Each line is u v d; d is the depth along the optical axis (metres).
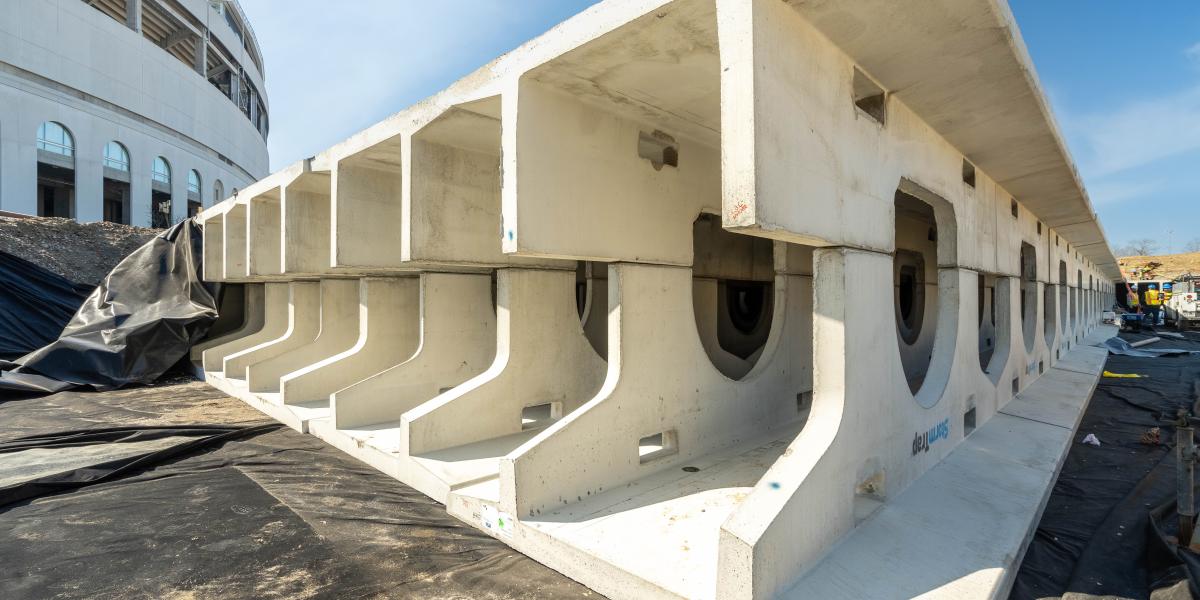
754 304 11.62
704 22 3.65
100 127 31.25
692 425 5.74
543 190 4.51
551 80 4.46
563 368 6.76
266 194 9.27
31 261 13.48
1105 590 3.63
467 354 7.88
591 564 3.68
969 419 6.76
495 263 6.63
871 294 4.37
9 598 3.67
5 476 5.80
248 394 9.22
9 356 12.07
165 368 11.57
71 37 29.77
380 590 3.74
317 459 6.46
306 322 10.65
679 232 5.73
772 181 3.26
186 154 37.38
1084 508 5.01
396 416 7.31
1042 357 11.10
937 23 3.74
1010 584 3.69
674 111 5.08
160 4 35.72
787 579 3.22
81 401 9.55
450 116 5.36
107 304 11.71
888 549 3.79
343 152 6.99
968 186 6.62
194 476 5.91
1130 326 28.20
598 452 4.80
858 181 4.28
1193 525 4.33
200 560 4.15
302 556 4.20
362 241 7.28
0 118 26.89
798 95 3.56
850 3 3.48
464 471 5.29
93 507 5.09
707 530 4.04
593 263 9.12
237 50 44.72
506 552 4.24
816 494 3.53
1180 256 60.72
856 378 4.06
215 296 12.65
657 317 5.43
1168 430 7.93
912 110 5.23
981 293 16.39
